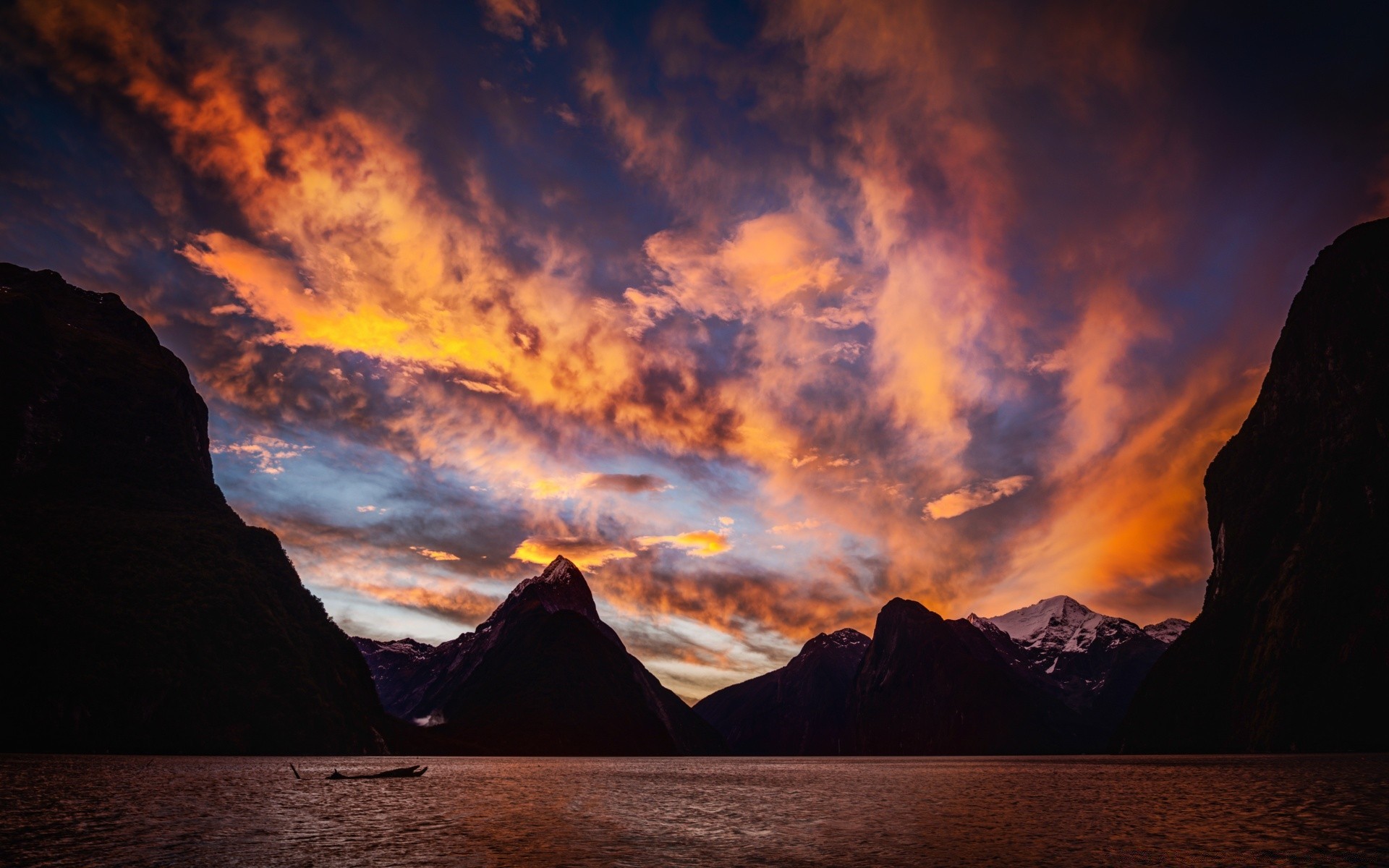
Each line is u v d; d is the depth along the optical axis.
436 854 47.34
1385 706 177.12
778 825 62.66
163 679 151.75
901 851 48.75
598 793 95.75
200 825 55.53
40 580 154.12
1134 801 77.38
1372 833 51.91
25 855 43.50
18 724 133.62
